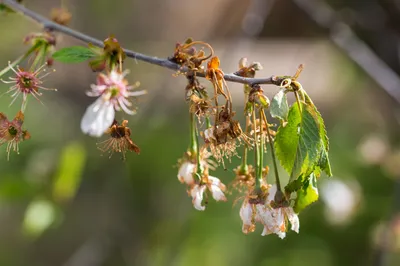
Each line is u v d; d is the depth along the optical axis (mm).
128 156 1110
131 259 1106
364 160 1038
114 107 630
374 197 1124
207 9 1440
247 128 638
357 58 924
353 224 1138
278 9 1154
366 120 1228
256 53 1534
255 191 633
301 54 1367
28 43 677
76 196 1084
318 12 954
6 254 1292
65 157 823
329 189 984
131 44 1323
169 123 1202
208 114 635
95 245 1103
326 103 1296
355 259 1167
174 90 1139
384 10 1021
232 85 1324
